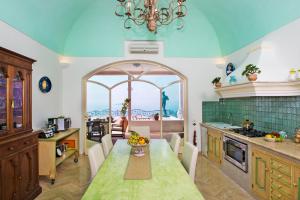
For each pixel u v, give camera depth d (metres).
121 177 1.78
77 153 4.69
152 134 5.68
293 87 2.93
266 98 3.62
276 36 3.31
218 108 5.43
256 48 3.55
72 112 5.21
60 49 4.96
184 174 1.86
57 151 4.10
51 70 4.58
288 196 2.29
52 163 3.51
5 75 2.47
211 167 4.27
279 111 3.30
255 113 3.96
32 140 2.98
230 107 4.94
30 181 2.90
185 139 5.46
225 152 3.87
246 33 4.13
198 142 5.39
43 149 3.52
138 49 5.21
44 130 3.68
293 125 3.01
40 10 3.59
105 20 5.00
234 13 4.12
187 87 5.41
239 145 3.32
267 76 3.06
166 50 5.29
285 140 2.95
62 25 4.55
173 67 5.32
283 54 3.15
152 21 2.49
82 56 5.21
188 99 5.39
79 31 5.07
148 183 1.66
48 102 4.45
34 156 3.04
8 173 2.42
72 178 3.72
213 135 4.49
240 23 4.15
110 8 4.86
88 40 5.14
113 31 5.12
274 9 3.19
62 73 5.18
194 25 5.16
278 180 2.45
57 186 3.39
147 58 5.27
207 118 5.41
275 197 2.51
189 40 5.27
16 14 3.14
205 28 5.20
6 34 3.05
